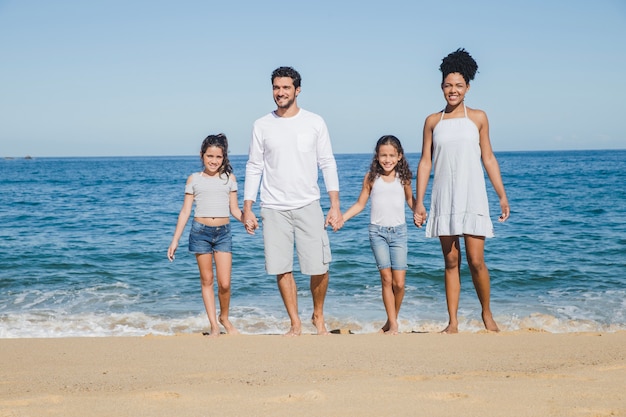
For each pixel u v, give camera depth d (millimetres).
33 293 9648
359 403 3057
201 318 8148
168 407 3055
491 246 13969
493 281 10383
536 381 3494
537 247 13742
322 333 5750
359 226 17844
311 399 3137
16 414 2963
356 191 34188
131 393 3348
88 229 17859
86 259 12617
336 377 3814
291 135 5402
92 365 4332
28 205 26125
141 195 32375
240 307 8672
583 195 26844
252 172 5562
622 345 4789
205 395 3281
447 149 5535
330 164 5570
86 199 29609
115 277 10883
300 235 5523
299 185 5438
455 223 5504
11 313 8398
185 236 16234
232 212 5875
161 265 12023
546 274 10852
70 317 8195
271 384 3617
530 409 2900
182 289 9945
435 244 14094
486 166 5680
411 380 3631
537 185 34562
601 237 14906
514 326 7727
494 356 4461
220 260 5867
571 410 2861
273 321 7941
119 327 7723
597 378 3551
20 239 15664
